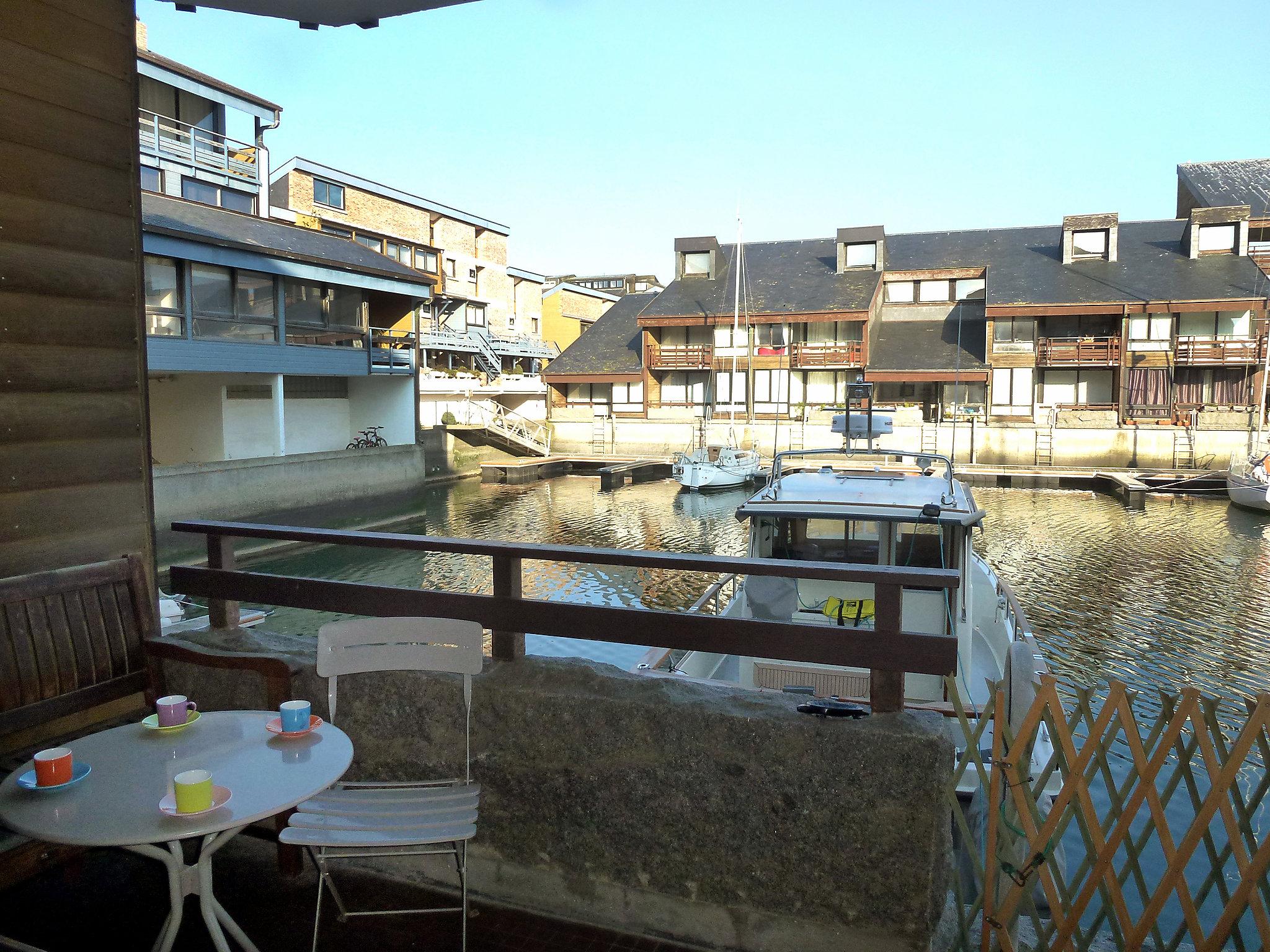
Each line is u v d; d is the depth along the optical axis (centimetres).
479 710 312
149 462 369
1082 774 229
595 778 296
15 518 320
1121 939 229
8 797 214
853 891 269
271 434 2611
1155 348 3703
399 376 2978
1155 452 3462
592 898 299
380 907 306
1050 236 4472
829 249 4784
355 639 279
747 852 279
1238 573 1812
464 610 327
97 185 346
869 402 824
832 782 269
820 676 614
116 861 332
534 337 5234
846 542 681
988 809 245
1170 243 4112
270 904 305
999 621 848
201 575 375
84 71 339
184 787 203
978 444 3612
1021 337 3872
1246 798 766
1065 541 2198
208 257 2120
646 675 311
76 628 328
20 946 194
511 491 3425
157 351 2047
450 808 272
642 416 4359
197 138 2872
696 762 284
